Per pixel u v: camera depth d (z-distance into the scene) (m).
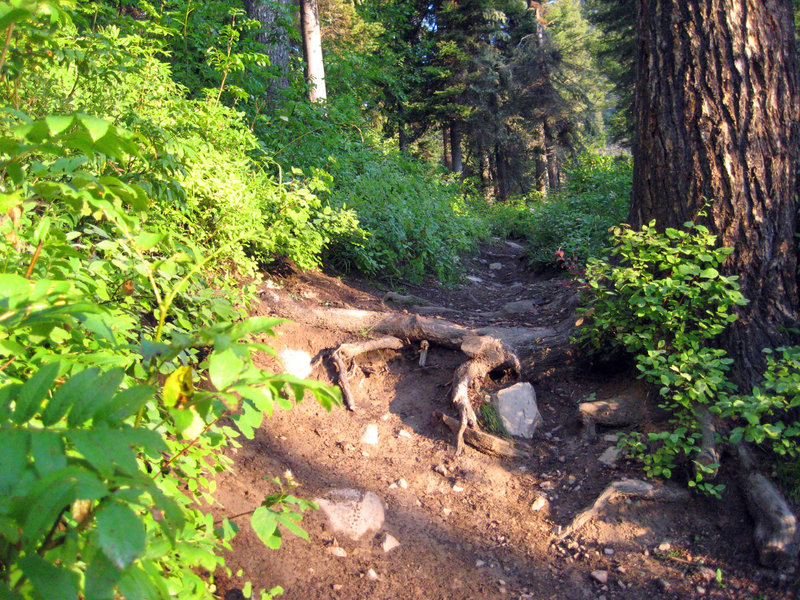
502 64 31.25
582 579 3.44
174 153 2.77
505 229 15.51
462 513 4.01
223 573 3.01
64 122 1.26
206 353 4.30
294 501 2.20
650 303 4.20
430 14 30.44
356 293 6.61
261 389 1.28
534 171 38.88
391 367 5.41
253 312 5.35
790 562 3.24
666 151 4.50
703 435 3.89
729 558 3.41
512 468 4.38
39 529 0.93
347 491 3.96
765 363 4.07
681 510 3.76
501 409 4.72
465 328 6.00
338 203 7.24
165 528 1.45
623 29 23.55
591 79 37.31
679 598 3.23
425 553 3.63
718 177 4.27
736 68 4.25
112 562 0.92
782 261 4.20
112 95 3.65
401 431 4.75
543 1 33.78
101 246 2.21
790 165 4.26
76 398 1.13
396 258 7.98
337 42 15.31
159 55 7.40
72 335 1.74
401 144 29.08
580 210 10.20
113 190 1.60
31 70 2.55
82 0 5.29
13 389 1.18
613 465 4.15
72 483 0.97
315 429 4.61
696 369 4.12
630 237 4.31
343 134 9.59
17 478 0.99
